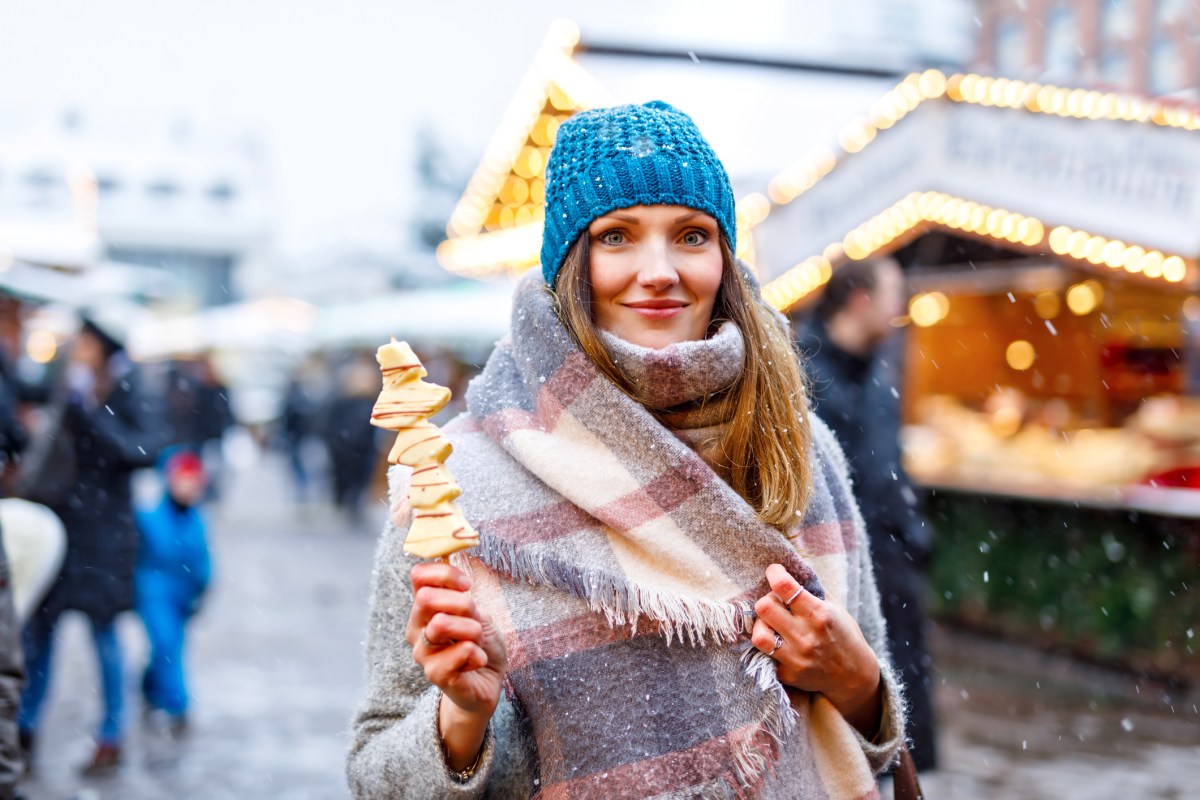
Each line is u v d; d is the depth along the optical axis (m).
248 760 5.52
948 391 9.86
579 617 1.59
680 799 1.53
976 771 5.18
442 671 1.41
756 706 1.58
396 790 1.55
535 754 1.58
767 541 1.62
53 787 5.12
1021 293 9.14
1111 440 7.36
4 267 8.98
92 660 7.85
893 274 3.88
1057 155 5.62
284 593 10.05
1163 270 5.39
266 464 27.75
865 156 6.27
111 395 5.59
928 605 8.51
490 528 1.62
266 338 23.11
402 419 1.46
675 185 1.68
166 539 5.98
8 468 5.88
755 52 6.72
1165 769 5.19
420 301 16.77
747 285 1.82
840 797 1.66
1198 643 6.36
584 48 6.46
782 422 1.72
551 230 1.74
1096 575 7.02
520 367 1.71
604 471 1.61
